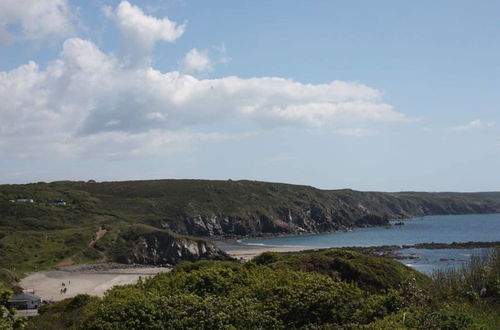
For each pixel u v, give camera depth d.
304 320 14.52
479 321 12.71
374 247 105.44
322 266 23.59
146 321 13.34
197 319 13.45
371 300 15.63
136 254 103.31
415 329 12.35
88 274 84.00
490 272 16.55
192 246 107.62
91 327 13.27
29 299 50.72
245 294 15.65
